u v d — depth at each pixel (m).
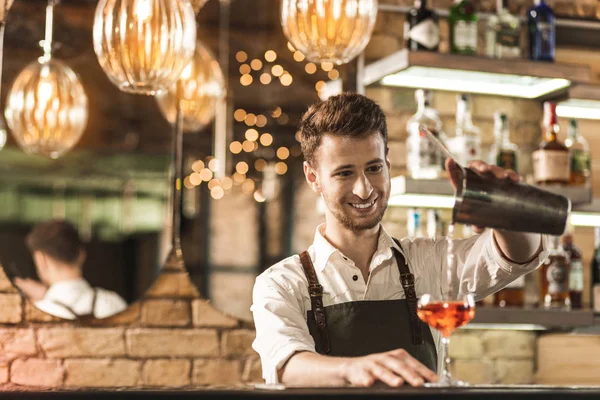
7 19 3.43
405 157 3.54
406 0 3.60
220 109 3.61
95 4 3.52
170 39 2.44
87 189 3.50
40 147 3.45
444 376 1.70
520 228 1.80
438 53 3.22
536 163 3.46
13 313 3.28
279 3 3.66
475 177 1.76
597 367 3.64
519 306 3.44
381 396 1.37
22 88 3.42
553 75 3.38
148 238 3.45
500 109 3.71
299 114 3.63
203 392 1.38
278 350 1.95
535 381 3.59
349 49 2.52
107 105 3.55
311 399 1.36
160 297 3.39
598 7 3.83
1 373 3.22
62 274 3.36
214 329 3.39
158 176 3.53
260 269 3.51
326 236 2.38
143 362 3.32
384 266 2.34
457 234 3.54
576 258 3.51
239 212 3.53
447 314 1.70
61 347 3.27
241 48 3.64
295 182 3.61
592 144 3.84
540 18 3.47
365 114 2.17
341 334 2.21
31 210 3.42
